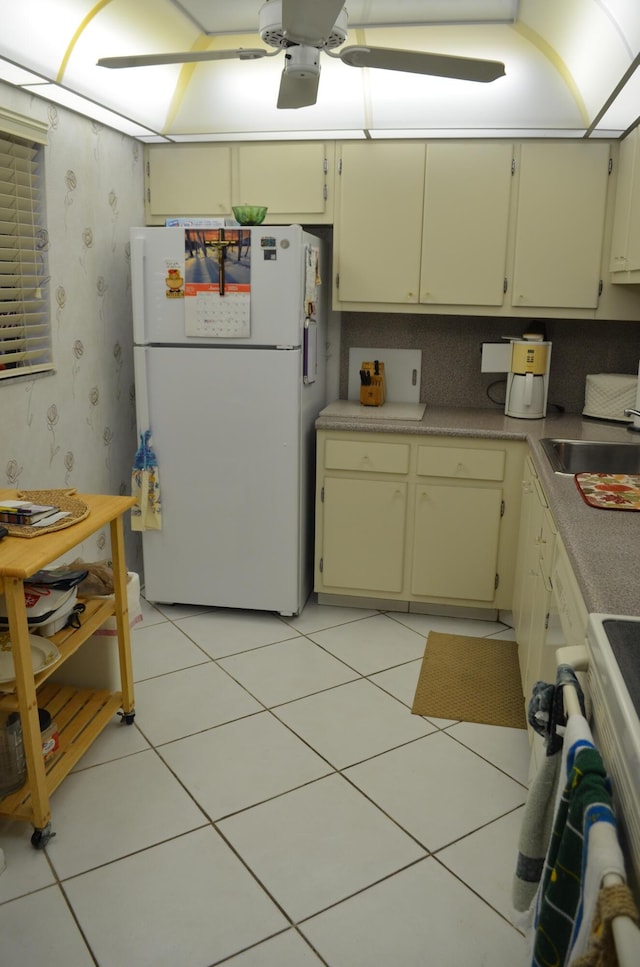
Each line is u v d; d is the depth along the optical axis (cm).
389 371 369
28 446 267
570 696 107
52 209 272
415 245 325
